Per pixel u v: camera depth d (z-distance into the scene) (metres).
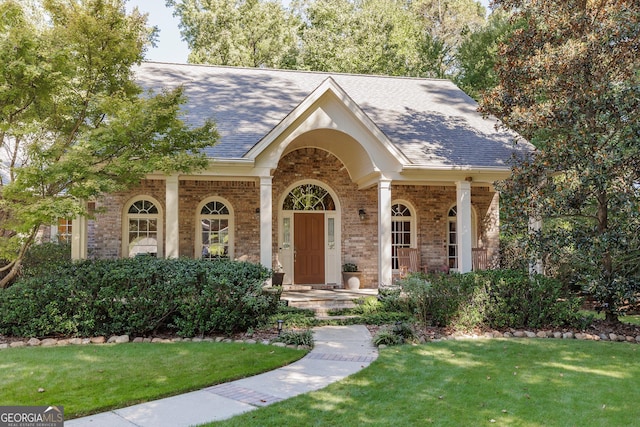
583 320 10.58
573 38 11.12
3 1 9.55
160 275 9.65
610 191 10.53
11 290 9.13
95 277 9.29
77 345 8.69
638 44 10.41
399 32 34.28
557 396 6.00
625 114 10.17
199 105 14.64
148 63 17.08
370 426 4.97
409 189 16.33
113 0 9.70
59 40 9.02
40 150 8.77
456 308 10.33
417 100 17.31
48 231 15.68
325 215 16.02
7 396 5.80
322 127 13.01
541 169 10.97
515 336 10.05
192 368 7.05
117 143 9.56
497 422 5.12
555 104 10.81
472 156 14.05
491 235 16.84
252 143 12.77
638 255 12.71
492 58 25.06
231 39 30.06
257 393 6.09
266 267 11.70
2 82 8.43
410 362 7.64
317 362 7.71
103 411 5.45
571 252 12.66
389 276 13.29
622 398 5.94
